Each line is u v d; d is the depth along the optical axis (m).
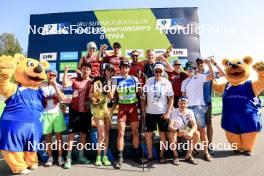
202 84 5.82
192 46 7.64
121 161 5.23
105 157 5.45
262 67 5.52
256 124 5.73
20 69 5.16
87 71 5.68
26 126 5.00
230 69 5.88
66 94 7.11
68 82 5.61
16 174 4.96
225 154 5.94
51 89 5.59
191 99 5.78
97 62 6.77
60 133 5.63
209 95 6.00
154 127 5.55
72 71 7.64
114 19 7.75
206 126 6.02
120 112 5.47
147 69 6.32
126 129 6.13
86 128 5.62
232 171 4.85
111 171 5.00
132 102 5.48
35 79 5.20
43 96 5.47
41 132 5.34
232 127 5.91
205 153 5.58
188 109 5.57
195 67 5.88
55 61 7.70
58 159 5.55
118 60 6.78
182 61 7.59
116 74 6.57
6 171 5.26
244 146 5.87
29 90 5.22
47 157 5.76
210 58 5.86
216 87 6.44
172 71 6.46
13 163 4.89
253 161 5.37
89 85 5.64
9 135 4.88
